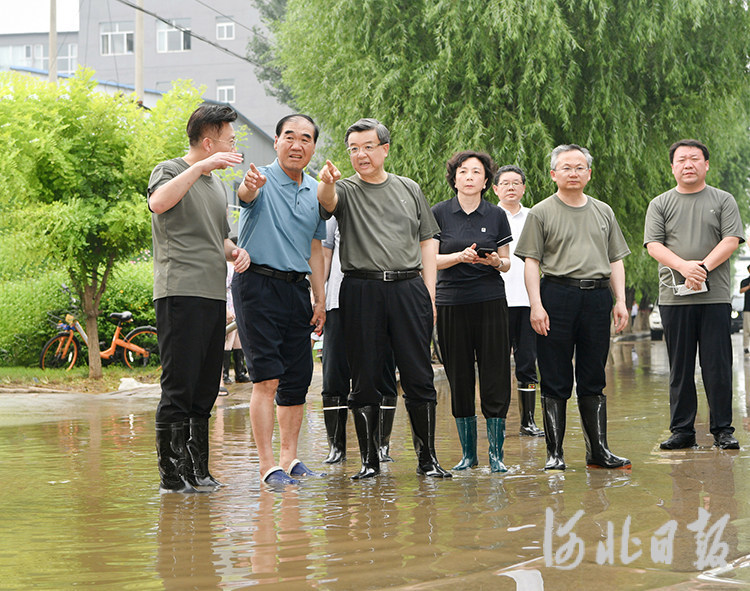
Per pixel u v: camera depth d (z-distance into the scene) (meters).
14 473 4.84
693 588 2.48
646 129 14.50
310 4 15.85
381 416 5.37
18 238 10.95
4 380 11.02
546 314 4.82
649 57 14.41
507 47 13.67
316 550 3.00
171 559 2.94
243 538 3.21
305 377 4.82
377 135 4.65
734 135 18.55
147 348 13.59
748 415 7.29
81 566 2.88
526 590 2.49
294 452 4.85
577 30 14.06
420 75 14.11
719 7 14.29
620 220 14.97
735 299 35.94
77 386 10.98
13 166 10.64
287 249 4.66
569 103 13.74
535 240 4.89
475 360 4.94
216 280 4.44
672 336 5.52
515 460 5.21
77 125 11.23
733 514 3.40
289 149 4.68
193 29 45.78
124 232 11.24
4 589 2.64
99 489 4.34
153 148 11.22
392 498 3.93
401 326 4.62
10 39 55.06
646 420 7.03
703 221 5.57
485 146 13.87
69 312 13.24
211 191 4.51
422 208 4.79
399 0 14.75
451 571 2.69
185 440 4.38
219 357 4.52
